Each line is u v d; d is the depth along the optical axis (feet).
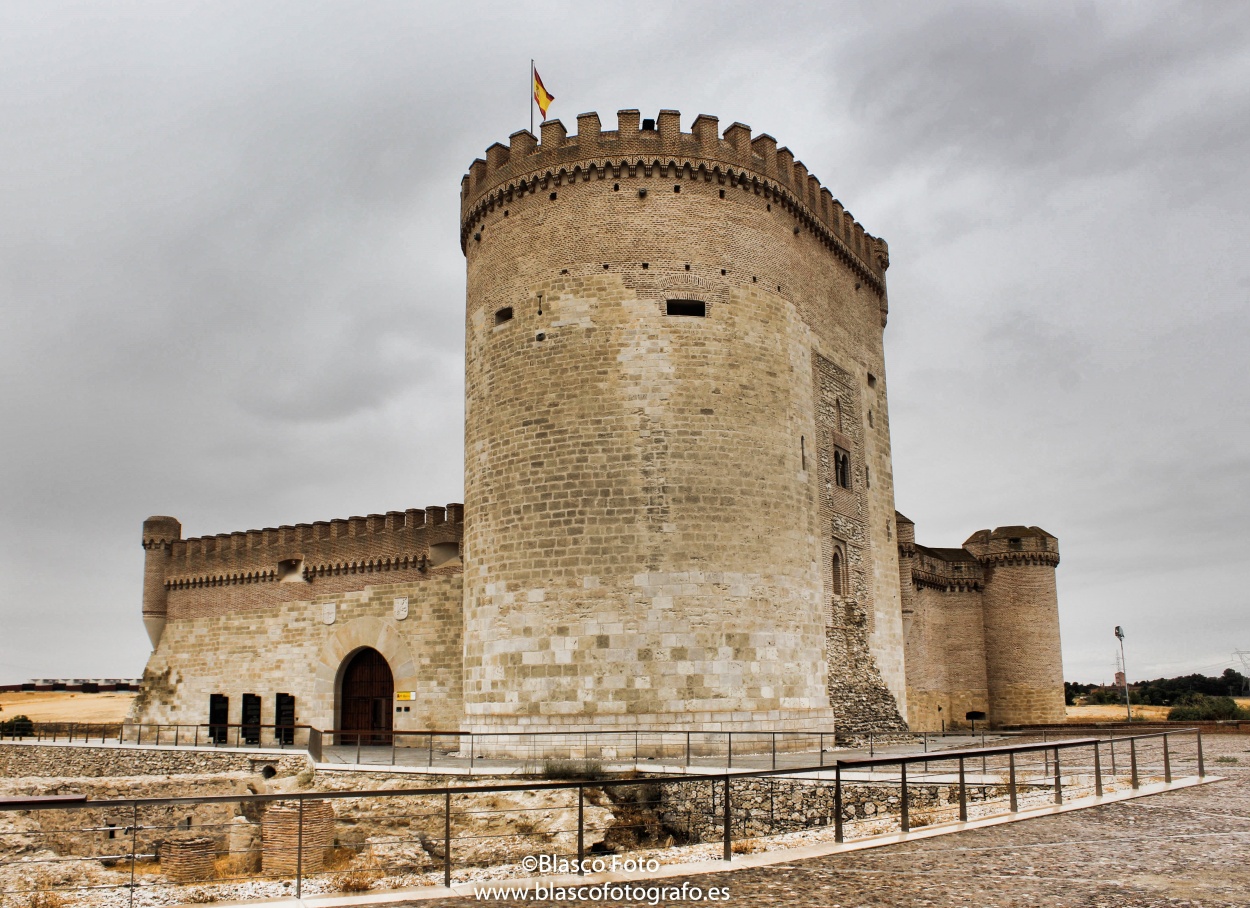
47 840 83.61
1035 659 174.29
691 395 107.65
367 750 131.23
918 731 153.38
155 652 182.29
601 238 111.55
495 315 117.39
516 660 105.50
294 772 109.91
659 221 111.75
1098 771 67.56
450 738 138.92
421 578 148.66
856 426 136.77
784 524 110.32
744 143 117.08
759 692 103.35
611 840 78.38
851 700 119.03
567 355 109.81
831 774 79.36
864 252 147.23
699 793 82.12
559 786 47.01
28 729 205.05
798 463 114.83
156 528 185.26
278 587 166.40
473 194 124.88
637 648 101.35
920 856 48.57
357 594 155.33
